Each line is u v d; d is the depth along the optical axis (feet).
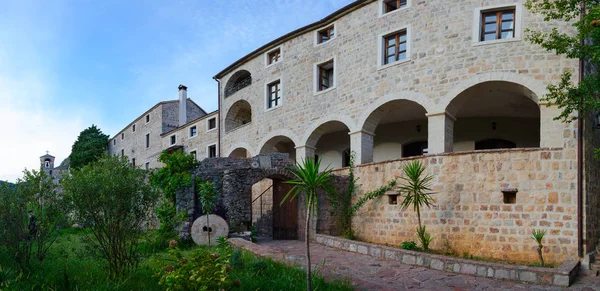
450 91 44.96
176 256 19.77
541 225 35.91
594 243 37.14
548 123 39.27
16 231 24.14
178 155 50.42
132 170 24.02
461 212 39.27
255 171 47.85
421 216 41.55
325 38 62.75
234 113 83.25
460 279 28.30
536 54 41.14
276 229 51.72
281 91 66.74
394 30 50.67
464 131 58.80
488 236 37.76
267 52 70.79
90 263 25.81
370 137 54.24
